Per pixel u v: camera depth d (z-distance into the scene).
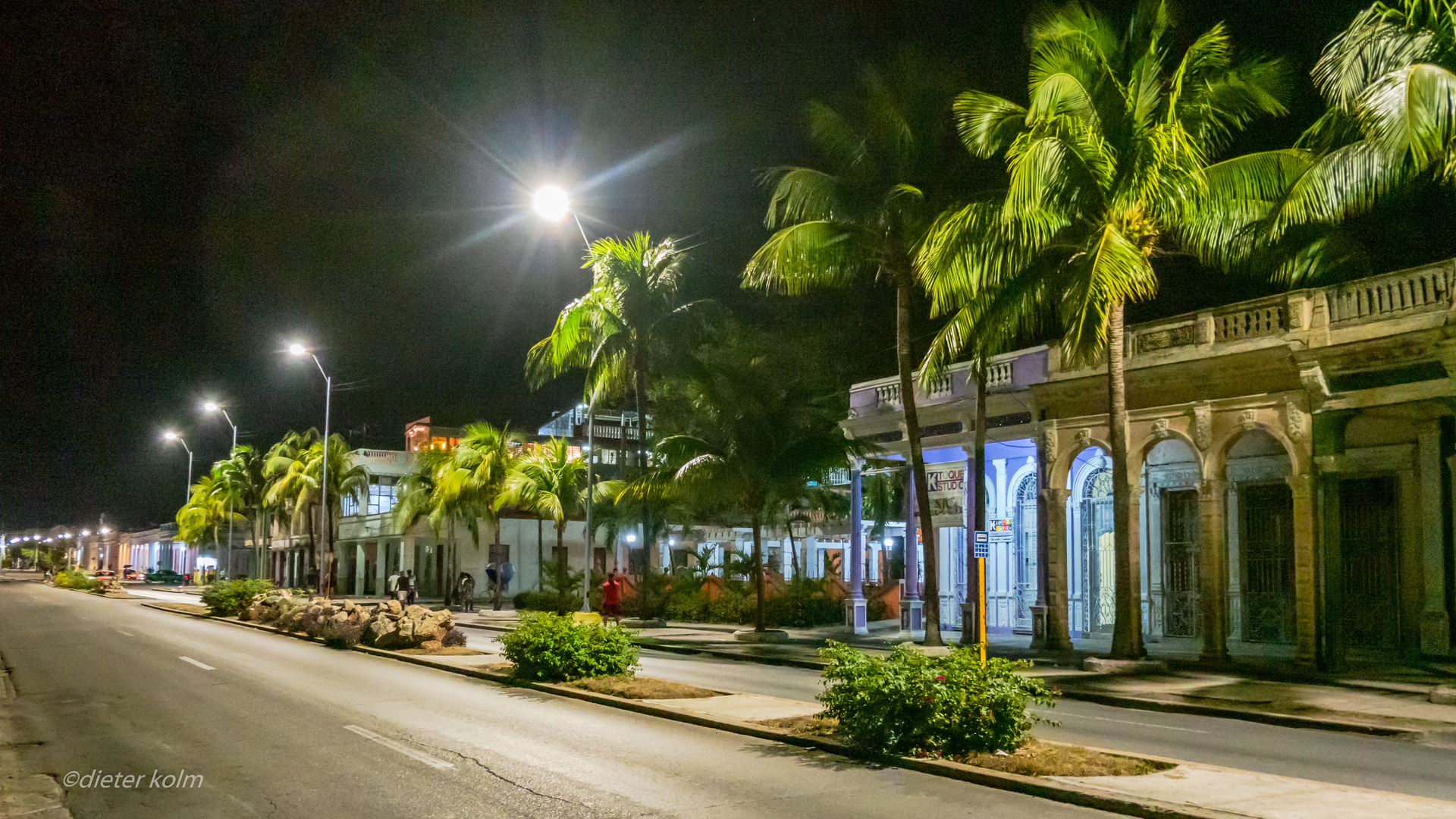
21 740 11.34
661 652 25.00
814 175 21.88
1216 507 20.11
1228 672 18.75
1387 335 17.50
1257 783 8.52
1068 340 17.84
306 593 43.53
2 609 40.25
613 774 9.24
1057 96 17.41
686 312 29.86
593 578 43.09
